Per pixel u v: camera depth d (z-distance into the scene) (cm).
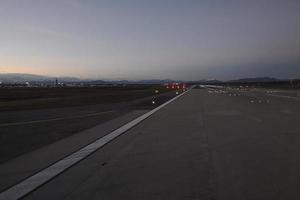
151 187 750
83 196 696
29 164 1005
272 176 823
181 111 2788
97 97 5228
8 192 732
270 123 1883
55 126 1961
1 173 903
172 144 1288
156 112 2741
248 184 760
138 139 1427
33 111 2983
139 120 2180
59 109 3188
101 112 2872
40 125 2011
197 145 1258
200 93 7094
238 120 2059
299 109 2791
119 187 754
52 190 741
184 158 1041
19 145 1348
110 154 1125
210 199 665
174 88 11862
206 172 871
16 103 4012
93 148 1240
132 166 952
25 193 722
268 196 676
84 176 853
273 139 1359
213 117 2267
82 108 3294
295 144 1246
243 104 3478
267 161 981
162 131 1652
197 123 1952
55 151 1208
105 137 1505
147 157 1065
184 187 746
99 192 721
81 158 1070
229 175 838
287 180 787
